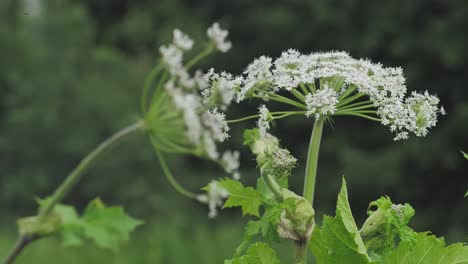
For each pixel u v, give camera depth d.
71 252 12.19
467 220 22.34
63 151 24.98
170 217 22.27
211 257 13.52
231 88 2.98
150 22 26.80
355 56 24.52
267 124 3.00
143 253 12.66
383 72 3.04
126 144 24.05
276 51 26.14
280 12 25.42
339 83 3.05
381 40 23.50
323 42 25.16
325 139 23.44
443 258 2.96
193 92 1.83
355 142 23.38
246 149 24.20
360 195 22.22
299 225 3.03
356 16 24.28
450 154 21.81
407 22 23.20
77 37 26.81
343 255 2.95
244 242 3.10
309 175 3.14
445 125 21.92
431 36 22.67
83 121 25.38
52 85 25.47
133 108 25.91
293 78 3.03
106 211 1.78
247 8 26.48
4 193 24.41
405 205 3.04
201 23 26.52
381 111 3.00
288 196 3.03
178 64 1.82
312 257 10.69
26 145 24.84
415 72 23.19
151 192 24.00
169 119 1.81
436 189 22.64
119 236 1.76
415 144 21.81
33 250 12.39
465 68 22.94
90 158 1.77
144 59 26.95
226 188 3.08
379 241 3.02
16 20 27.84
